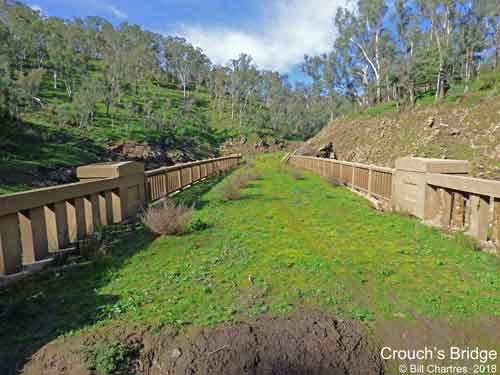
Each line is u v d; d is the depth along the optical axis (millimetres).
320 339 2268
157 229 4816
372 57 38594
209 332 2314
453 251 4055
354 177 9688
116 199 5316
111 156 29422
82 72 57812
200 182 12266
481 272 3416
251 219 5879
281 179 12852
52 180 18688
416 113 22078
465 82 26062
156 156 34500
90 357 2037
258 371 2002
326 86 47125
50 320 2477
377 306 2738
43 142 24719
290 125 63469
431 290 3023
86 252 3898
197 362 2055
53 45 55000
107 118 40312
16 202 3141
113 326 2379
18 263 3213
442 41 29297
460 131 17484
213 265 3631
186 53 81438
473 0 27812
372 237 4719
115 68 55594
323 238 4676
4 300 2791
